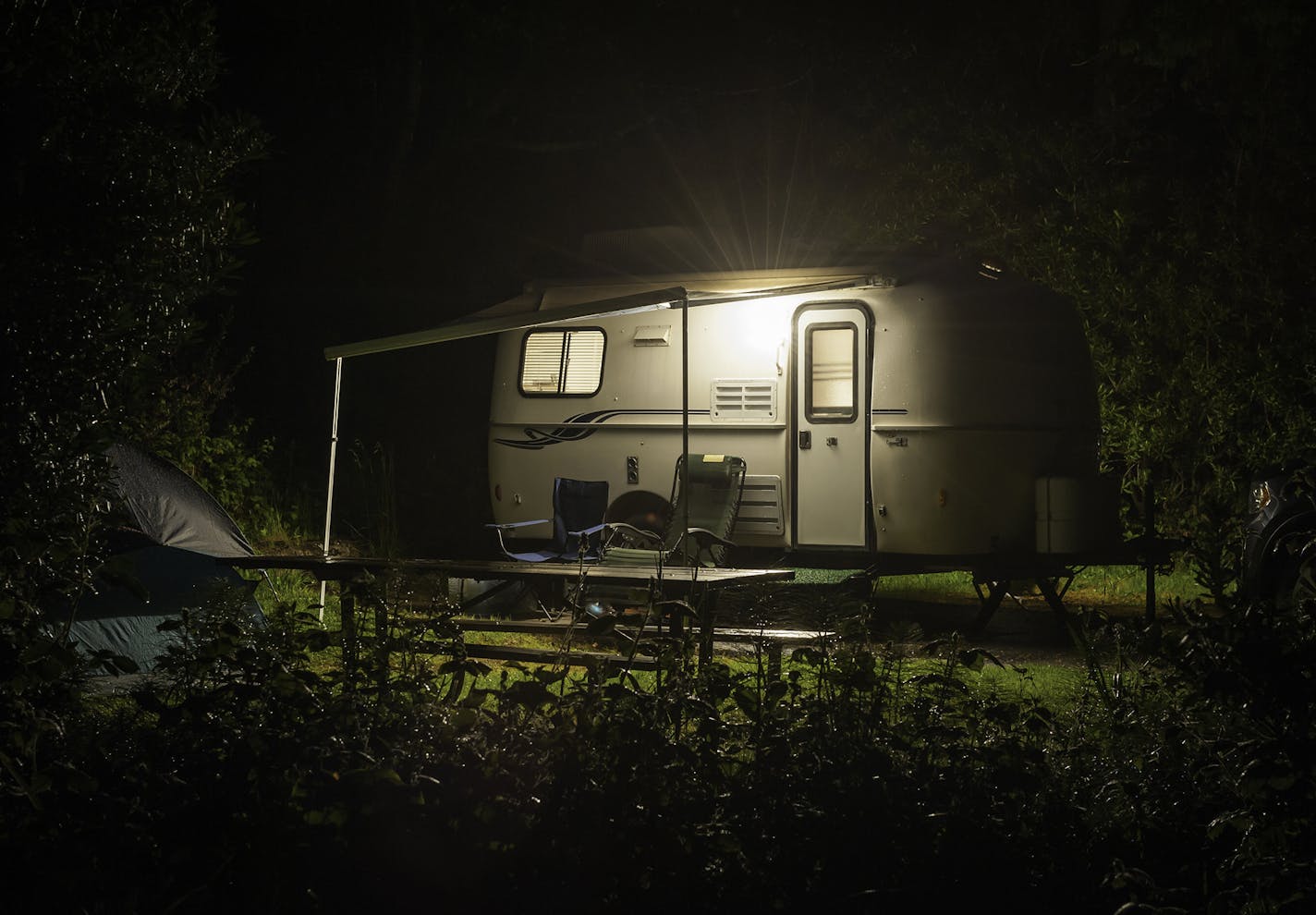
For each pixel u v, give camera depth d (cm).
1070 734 460
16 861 344
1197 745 397
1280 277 1545
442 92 2122
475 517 1708
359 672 445
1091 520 1076
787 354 1129
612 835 375
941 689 450
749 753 425
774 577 674
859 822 384
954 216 1647
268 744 391
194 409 1401
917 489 1082
